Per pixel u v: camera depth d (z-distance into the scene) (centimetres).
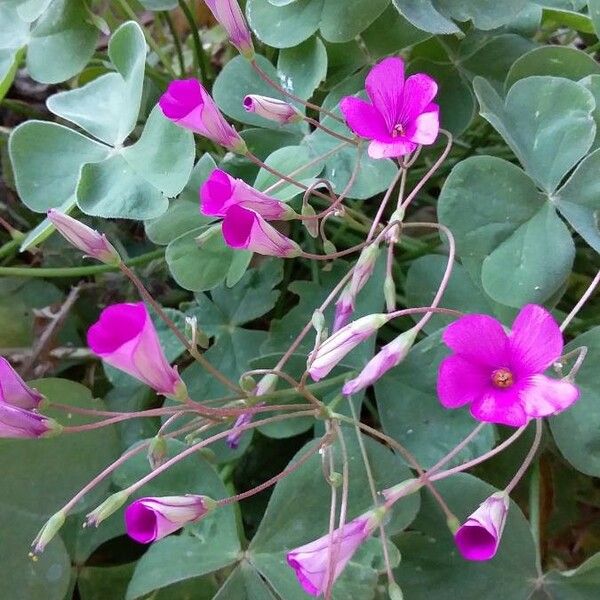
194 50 25
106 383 21
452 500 16
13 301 22
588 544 20
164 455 14
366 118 15
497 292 16
